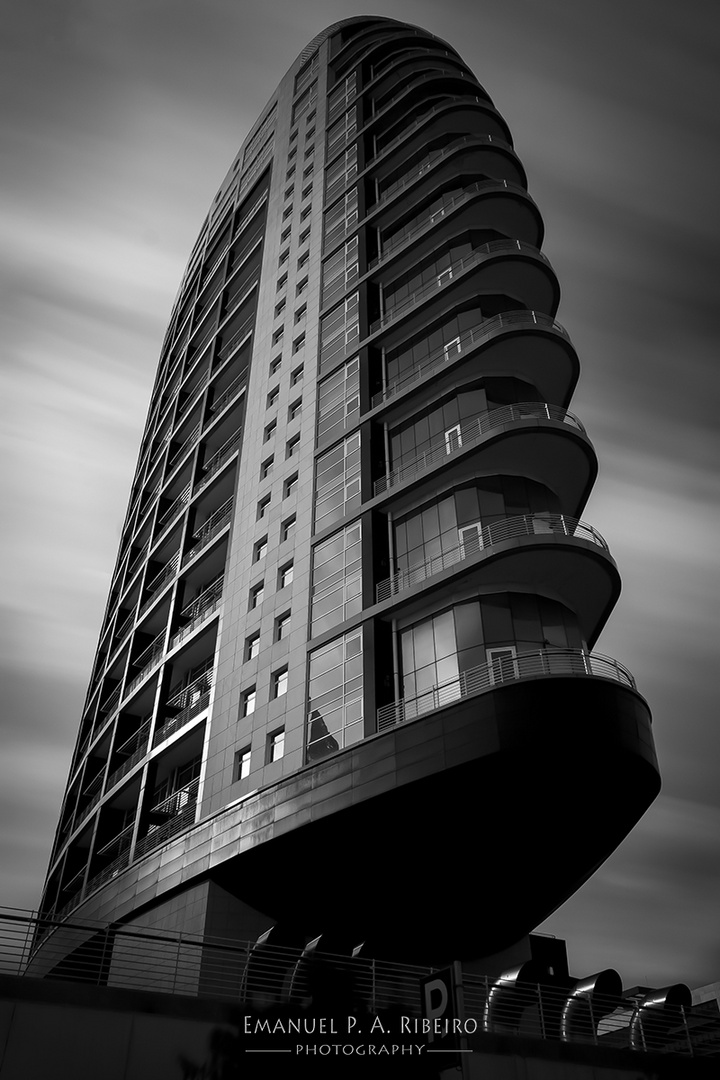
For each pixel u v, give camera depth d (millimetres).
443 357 40750
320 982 21641
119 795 44781
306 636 35406
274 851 29906
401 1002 28875
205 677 41594
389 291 47062
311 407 44938
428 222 47562
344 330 46531
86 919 38438
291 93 73688
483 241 45500
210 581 48062
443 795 27422
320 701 32781
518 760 26375
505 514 33625
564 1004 25703
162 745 40469
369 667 31672
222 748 35781
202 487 50906
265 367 51781
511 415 36500
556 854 30297
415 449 38594
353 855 29594
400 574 34625
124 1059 18078
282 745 33031
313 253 54875
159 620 51125
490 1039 21578
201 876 31422
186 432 62250
